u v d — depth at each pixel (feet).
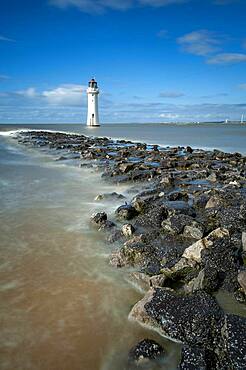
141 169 68.74
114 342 17.20
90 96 362.74
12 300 20.84
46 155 111.65
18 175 69.41
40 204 44.37
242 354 14.24
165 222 31.58
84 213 39.86
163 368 15.38
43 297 21.22
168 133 296.92
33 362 15.85
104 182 60.85
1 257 27.35
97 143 151.53
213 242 25.20
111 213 39.24
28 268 25.36
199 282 20.90
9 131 310.65
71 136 209.46
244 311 19.10
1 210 41.22
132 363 15.69
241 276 20.38
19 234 32.76
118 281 23.41
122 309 20.03
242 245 25.20
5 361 15.88
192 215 35.14
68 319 18.99
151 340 16.71
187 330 16.84
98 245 29.99
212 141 180.55
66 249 29.04
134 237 29.22
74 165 85.92
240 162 80.12
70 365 15.72
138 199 39.70
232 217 32.22
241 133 290.76
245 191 43.83
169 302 18.53
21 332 17.84
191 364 14.64
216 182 54.70
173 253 26.23
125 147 128.67
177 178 57.82
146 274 23.09
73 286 22.66
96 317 19.21
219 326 16.48
